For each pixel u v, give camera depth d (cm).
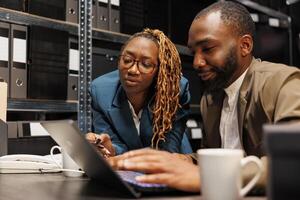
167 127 129
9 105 160
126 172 81
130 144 131
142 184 63
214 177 54
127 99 133
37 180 86
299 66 310
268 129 40
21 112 191
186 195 63
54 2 180
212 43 95
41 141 164
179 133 134
